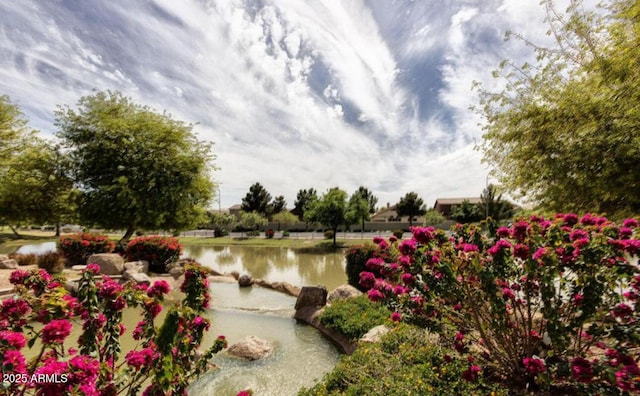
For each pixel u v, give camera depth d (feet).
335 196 82.38
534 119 21.34
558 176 18.97
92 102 49.55
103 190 43.73
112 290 7.67
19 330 6.43
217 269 48.75
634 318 7.55
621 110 15.35
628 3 17.81
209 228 154.10
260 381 13.44
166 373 6.37
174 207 49.29
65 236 38.27
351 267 31.32
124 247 41.68
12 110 48.06
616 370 6.32
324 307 22.25
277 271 46.88
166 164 49.03
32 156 46.47
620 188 15.40
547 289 7.66
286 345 17.57
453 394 8.21
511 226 9.93
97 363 5.78
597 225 8.56
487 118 26.53
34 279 7.34
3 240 82.99
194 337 8.40
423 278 9.15
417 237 9.29
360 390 8.79
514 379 8.99
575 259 7.87
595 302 7.26
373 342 12.92
